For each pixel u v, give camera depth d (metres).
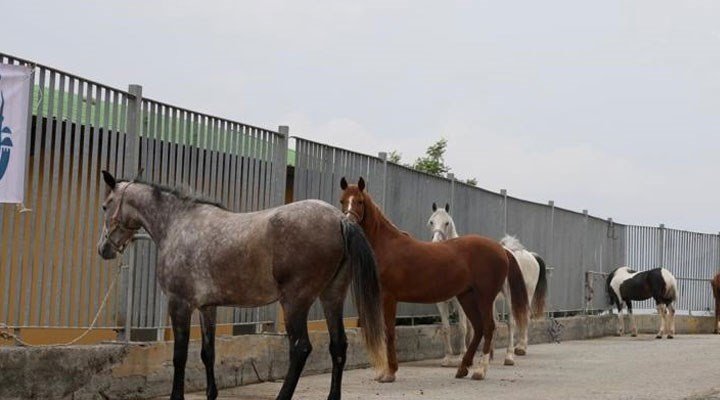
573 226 28.09
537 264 20.56
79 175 11.19
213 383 10.66
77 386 10.70
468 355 14.92
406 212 18.91
